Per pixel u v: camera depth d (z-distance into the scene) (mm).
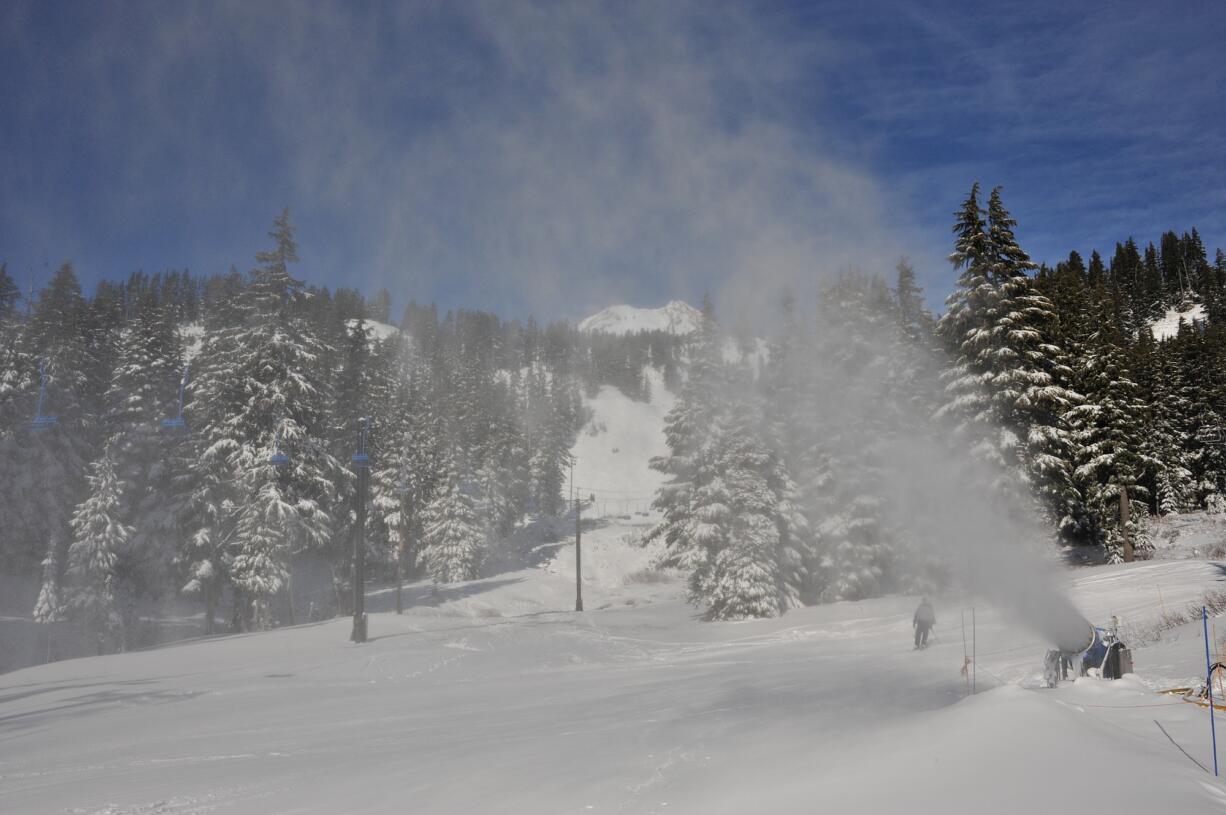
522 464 91250
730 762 7039
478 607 54312
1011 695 6879
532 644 27375
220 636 34344
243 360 39969
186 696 18516
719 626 34906
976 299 30922
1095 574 26594
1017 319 30125
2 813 7785
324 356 45719
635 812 5629
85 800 8117
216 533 40531
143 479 43125
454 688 19500
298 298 42469
